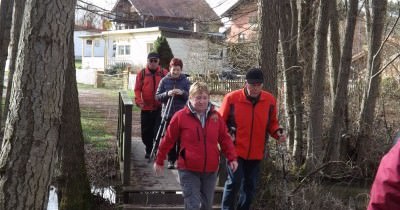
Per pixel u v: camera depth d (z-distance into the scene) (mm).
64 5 3787
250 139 5980
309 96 12992
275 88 7621
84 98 25109
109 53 41750
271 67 7586
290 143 12648
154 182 7379
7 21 11156
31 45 3750
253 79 5844
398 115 14586
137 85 8523
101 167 9156
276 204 7715
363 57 15703
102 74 33250
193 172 5332
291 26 12461
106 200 7715
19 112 3787
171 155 8141
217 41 15445
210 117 5359
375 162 12734
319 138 12125
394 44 15742
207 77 20297
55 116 3879
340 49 13945
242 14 15070
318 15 12141
